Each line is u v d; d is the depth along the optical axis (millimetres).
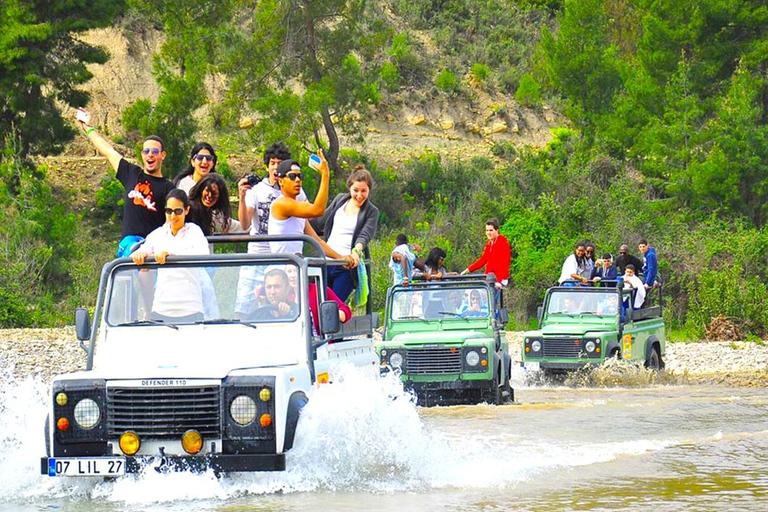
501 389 30469
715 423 25141
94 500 15172
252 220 20000
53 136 68812
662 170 75562
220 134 78375
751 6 78062
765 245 64938
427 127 97438
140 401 15172
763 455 19969
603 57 88062
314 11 74000
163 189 19594
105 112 86812
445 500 15438
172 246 17594
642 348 39656
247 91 74375
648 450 20547
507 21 117312
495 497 15719
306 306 16750
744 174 72250
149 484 15156
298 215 18719
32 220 61750
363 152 85000
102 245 70188
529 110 102250
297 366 16000
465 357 29578
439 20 114250
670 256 65000
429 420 25672
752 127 72938
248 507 14617
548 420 25656
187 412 15109
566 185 76812
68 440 15305
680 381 38312
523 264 63469
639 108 82562
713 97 77438
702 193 72000
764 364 43812
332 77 74938
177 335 16781
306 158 76125
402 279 33875
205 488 15109
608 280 39156
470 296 31469
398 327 31344
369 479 16828
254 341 16547
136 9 75812
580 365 36906
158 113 71688
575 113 87750
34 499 15273
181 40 73875
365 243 20188
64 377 15484
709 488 16594
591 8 88375
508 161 89312
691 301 59219
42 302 57719
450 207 80750
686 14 79625
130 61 91250
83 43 69812
